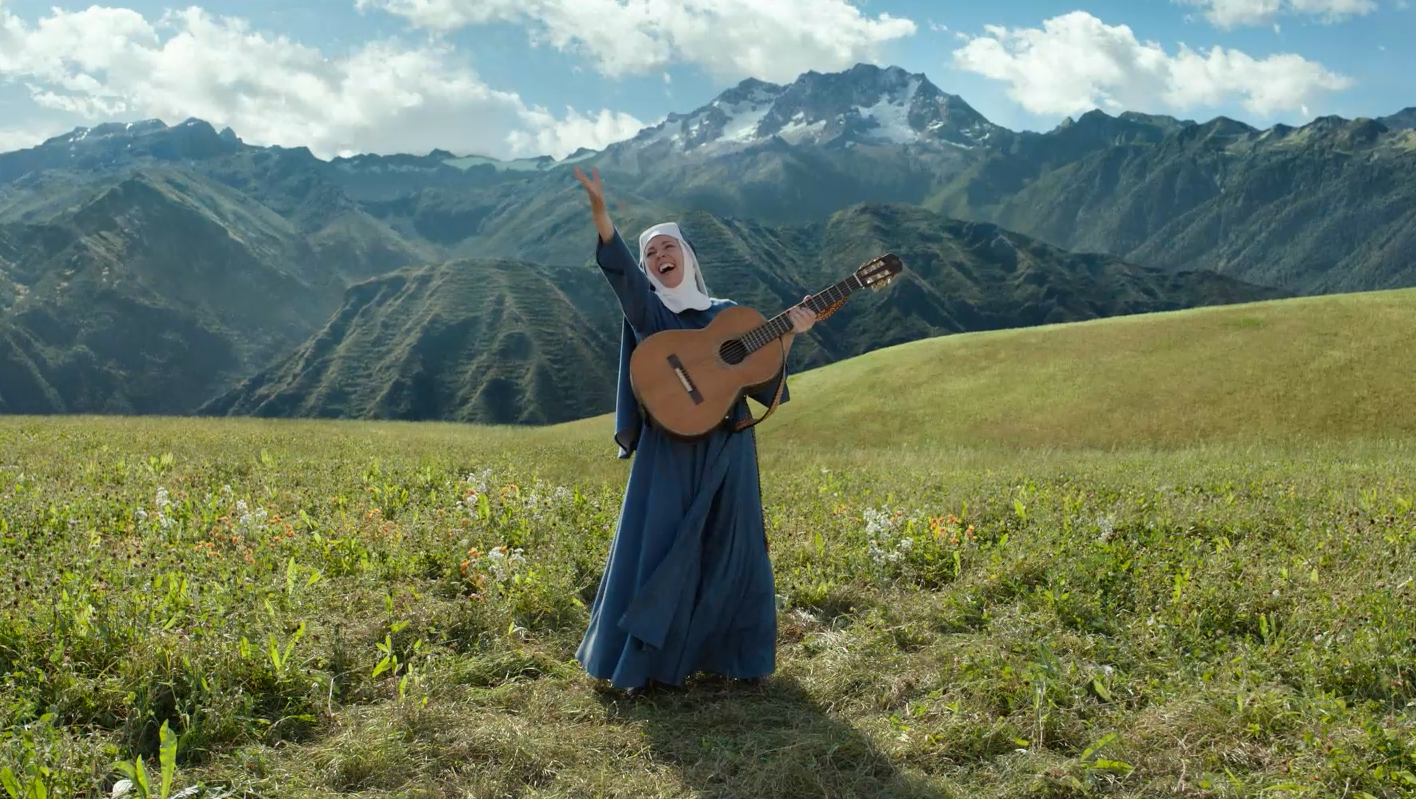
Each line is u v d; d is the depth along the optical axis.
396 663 5.15
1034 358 35.88
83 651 4.81
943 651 5.43
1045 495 9.49
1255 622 5.64
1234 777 3.92
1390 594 5.68
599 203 4.93
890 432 31.22
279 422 26.91
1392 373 28.23
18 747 3.88
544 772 4.18
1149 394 30.08
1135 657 5.20
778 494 10.41
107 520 8.15
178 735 4.22
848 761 4.27
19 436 15.84
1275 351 31.47
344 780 4.04
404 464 12.61
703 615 4.93
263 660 4.78
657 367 4.98
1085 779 3.99
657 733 4.55
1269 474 11.85
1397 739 4.06
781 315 5.12
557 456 16.31
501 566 6.34
